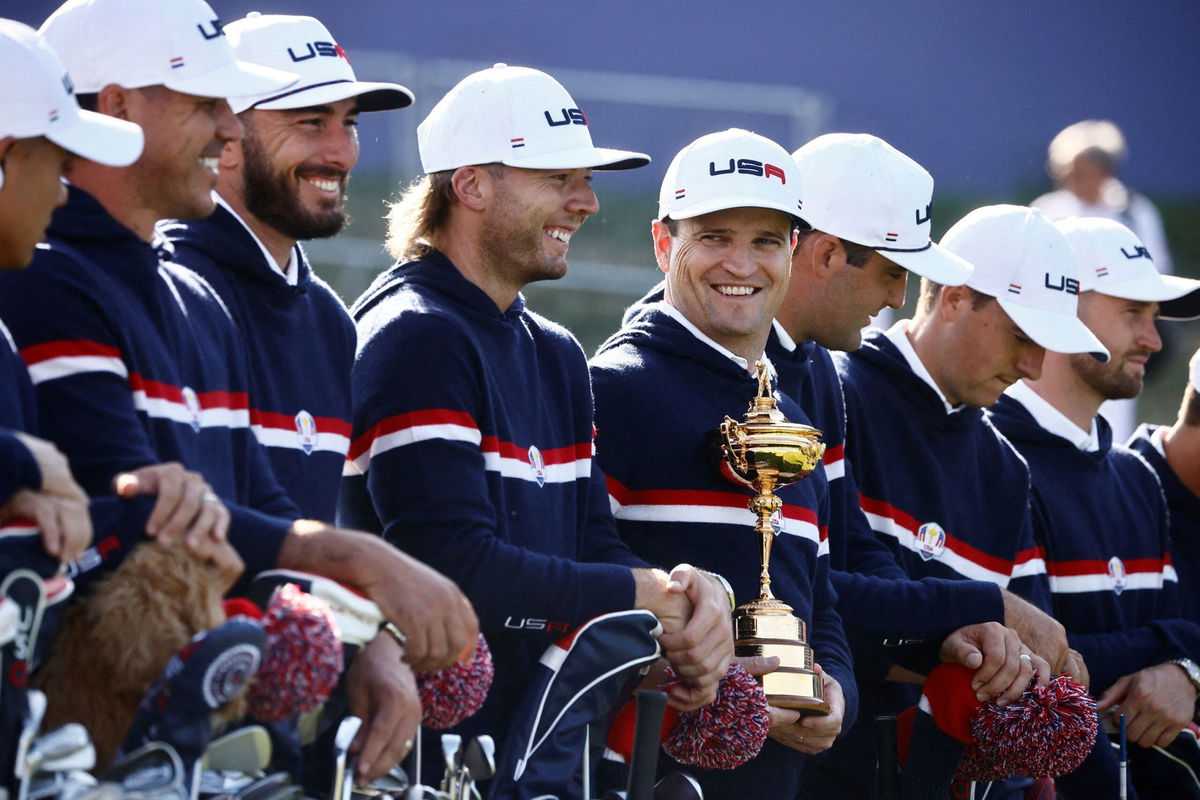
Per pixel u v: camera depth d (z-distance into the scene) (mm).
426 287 15664
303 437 14742
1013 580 20812
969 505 20141
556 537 15797
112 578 10906
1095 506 22047
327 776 13016
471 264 15953
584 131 16234
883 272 18906
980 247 20031
